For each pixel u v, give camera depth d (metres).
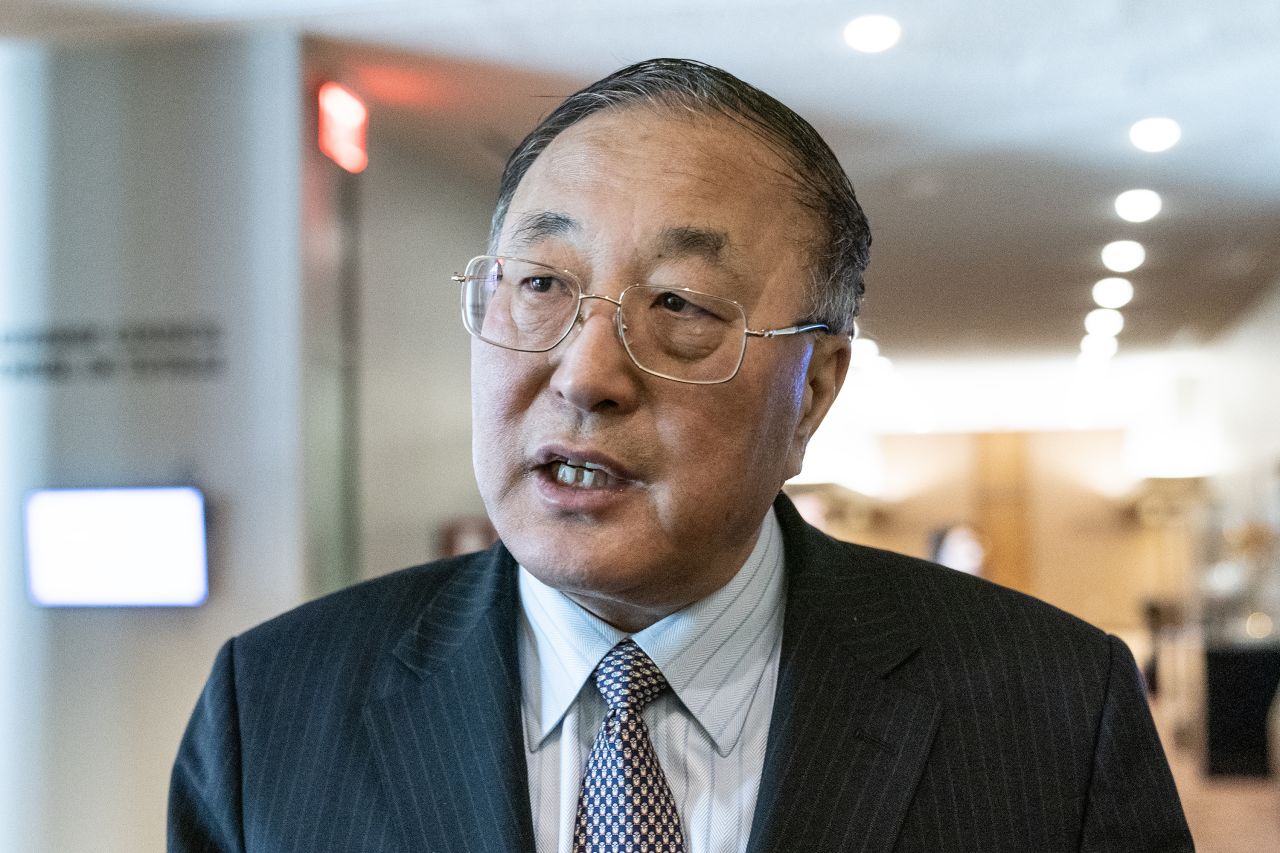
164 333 3.96
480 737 1.01
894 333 8.97
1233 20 3.67
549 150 1.00
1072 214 5.80
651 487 0.92
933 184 5.30
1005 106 4.42
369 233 4.33
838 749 1.02
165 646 3.87
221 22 3.89
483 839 0.97
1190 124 4.61
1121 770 1.07
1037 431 16.58
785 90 4.29
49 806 3.90
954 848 1.00
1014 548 16.48
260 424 3.88
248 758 1.08
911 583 1.18
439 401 4.88
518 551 0.95
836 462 14.96
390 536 4.44
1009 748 1.05
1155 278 7.29
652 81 0.99
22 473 4.01
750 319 0.96
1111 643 1.14
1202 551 11.57
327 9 3.75
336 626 1.15
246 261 3.92
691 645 1.02
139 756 3.87
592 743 1.01
